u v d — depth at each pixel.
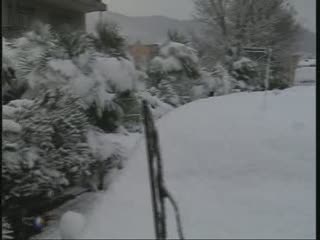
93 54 6.46
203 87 9.78
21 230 4.85
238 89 11.34
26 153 4.77
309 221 3.70
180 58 9.61
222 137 4.51
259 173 4.17
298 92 6.07
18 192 4.75
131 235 3.63
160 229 3.39
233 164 4.26
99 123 6.60
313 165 4.15
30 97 6.13
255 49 12.44
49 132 4.93
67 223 3.73
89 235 3.69
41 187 4.88
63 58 6.23
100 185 5.43
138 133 6.93
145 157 4.55
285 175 4.12
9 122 4.91
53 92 5.23
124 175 4.39
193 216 3.82
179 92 9.52
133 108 6.93
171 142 4.60
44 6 18.77
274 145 4.35
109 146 5.55
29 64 6.21
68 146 5.08
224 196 4.00
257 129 4.54
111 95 6.45
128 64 6.88
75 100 5.45
